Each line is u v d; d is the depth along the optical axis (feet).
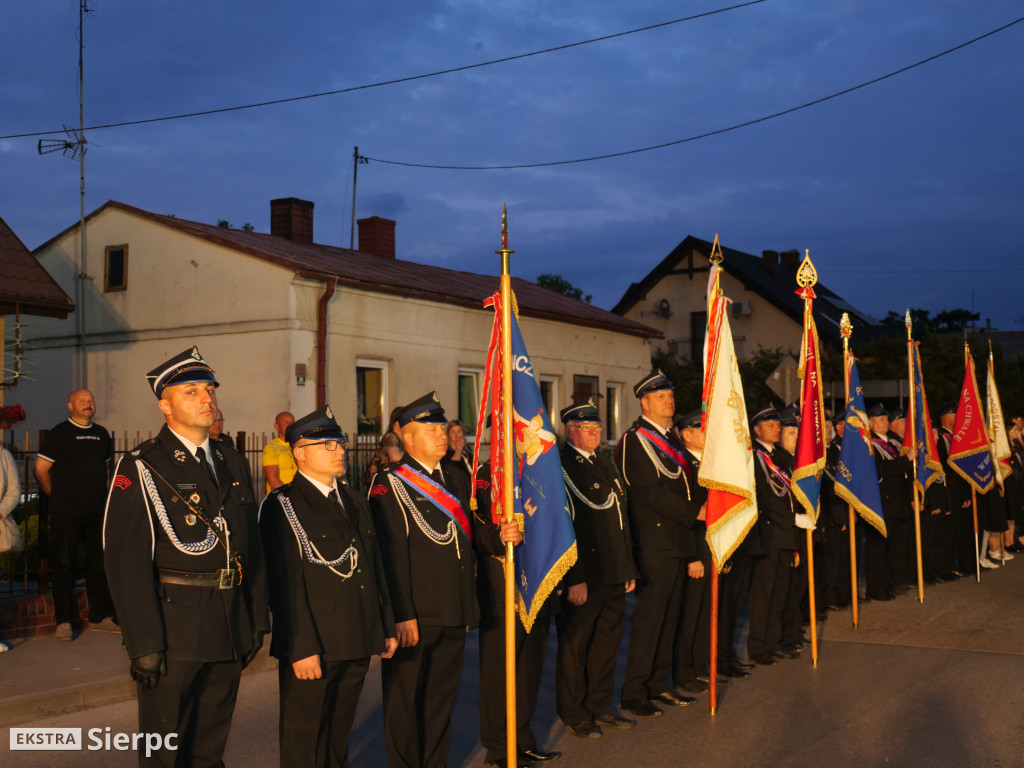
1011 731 20.38
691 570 23.27
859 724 20.98
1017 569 44.60
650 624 22.47
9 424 30.71
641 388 23.57
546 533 18.01
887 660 26.86
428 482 17.53
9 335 54.90
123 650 25.70
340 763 16.12
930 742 19.72
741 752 19.29
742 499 22.76
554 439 18.43
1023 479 49.73
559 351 66.33
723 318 23.76
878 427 38.42
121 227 55.83
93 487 27.27
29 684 22.33
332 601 15.33
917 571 37.22
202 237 51.93
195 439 14.49
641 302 112.88
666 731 20.79
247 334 50.16
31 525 32.45
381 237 71.10
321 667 15.21
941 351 86.07
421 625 17.16
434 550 17.33
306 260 52.60
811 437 27.53
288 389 48.44
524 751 18.97
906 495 37.93
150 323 54.29
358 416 52.11
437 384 56.44
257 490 46.91
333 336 50.19
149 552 13.60
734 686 24.52
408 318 54.75
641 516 22.79
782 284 112.47
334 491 15.96
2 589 30.22
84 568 32.40
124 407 55.36
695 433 25.82
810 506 27.04
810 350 28.14
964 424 40.63
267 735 20.15
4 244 39.63
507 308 17.54
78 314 57.41
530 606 17.92
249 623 14.52
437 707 17.61
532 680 19.08
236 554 14.25
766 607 27.02
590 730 20.52
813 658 26.63
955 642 28.96
